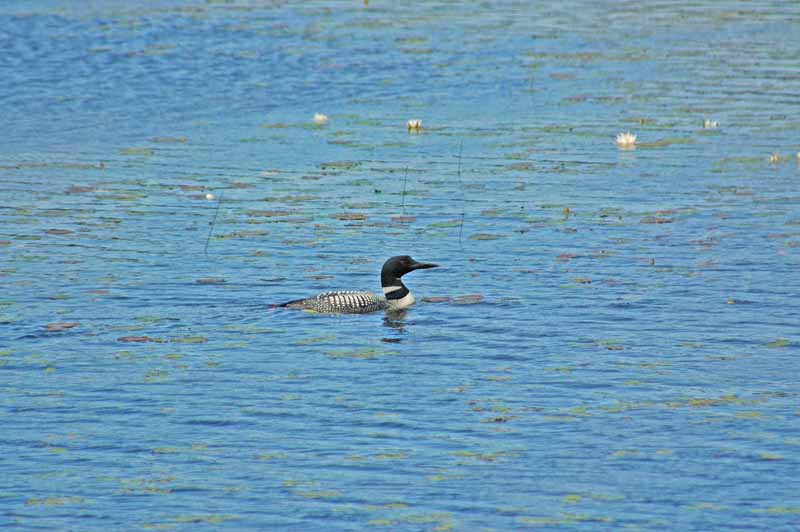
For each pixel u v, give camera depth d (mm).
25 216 27438
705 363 18641
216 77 44344
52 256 24281
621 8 60250
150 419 16656
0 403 17125
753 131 36750
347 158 33625
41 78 43562
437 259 24266
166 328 20266
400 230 26453
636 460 15266
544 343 19547
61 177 31234
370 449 15664
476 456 15422
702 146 34938
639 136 36281
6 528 13602
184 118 38500
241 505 14156
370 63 47062
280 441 15938
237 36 51781
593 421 16469
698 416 16594
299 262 24047
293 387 17781
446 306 21422
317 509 14031
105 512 13984
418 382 17953
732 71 45844
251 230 26391
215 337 19859
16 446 15766
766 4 61406
